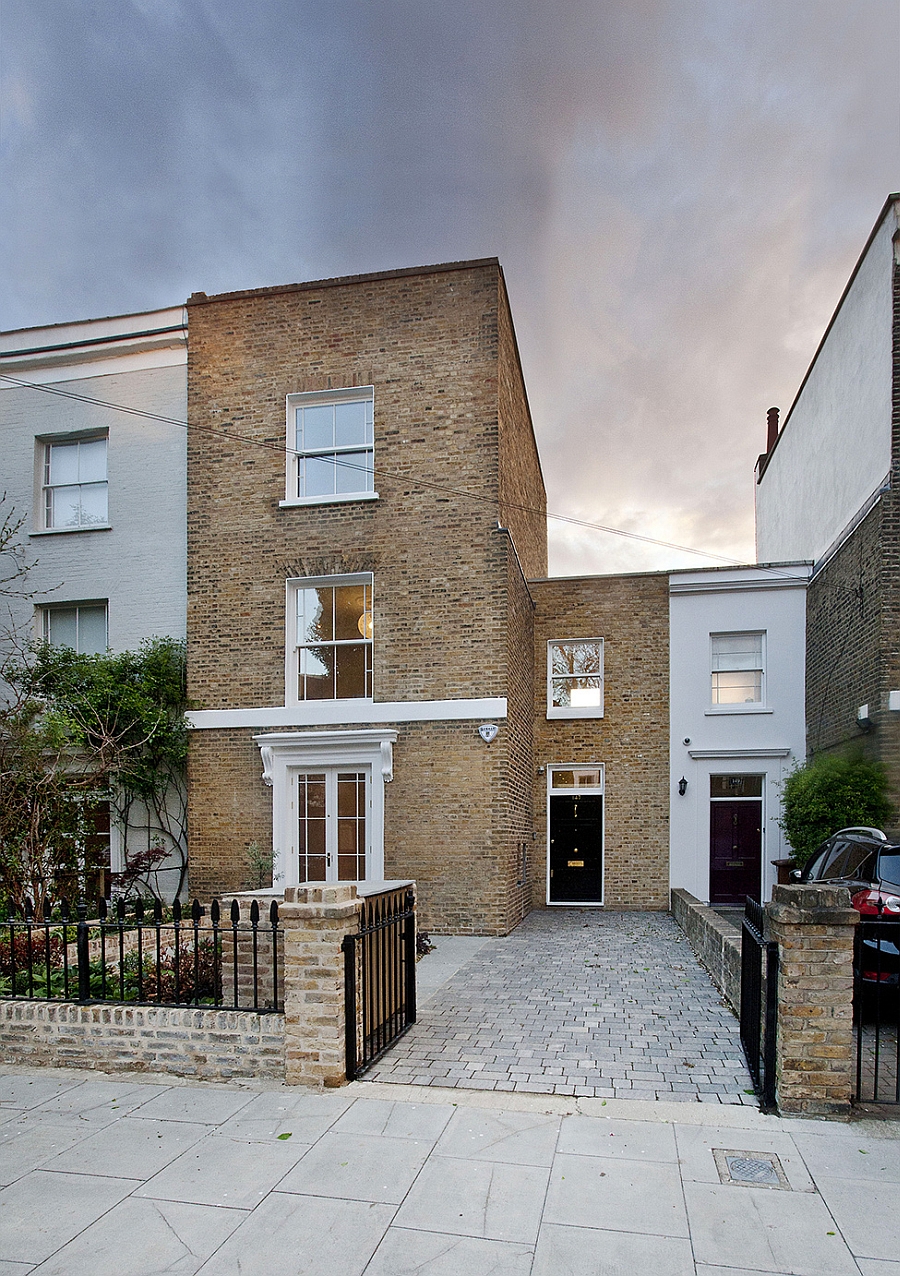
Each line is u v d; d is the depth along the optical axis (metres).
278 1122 4.71
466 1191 3.89
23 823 10.32
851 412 12.89
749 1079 5.31
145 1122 4.78
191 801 12.27
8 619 13.79
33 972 7.45
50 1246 3.50
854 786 10.95
